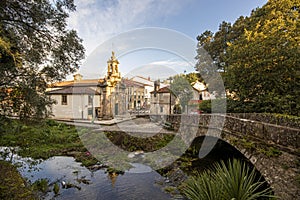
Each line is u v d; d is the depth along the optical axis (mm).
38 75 4266
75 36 4855
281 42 6500
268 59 6480
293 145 2900
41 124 4746
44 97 4516
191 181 3246
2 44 2777
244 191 2467
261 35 7469
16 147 7043
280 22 7281
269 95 6504
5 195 3605
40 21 4023
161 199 4215
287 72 6238
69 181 5098
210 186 2645
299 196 2492
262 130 3621
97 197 4293
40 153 7316
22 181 4391
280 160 3020
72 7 4539
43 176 5348
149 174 5672
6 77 3627
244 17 11703
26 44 4094
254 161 3521
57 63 4820
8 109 4051
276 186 2844
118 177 5473
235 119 4723
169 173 5695
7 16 3516
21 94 3939
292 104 5941
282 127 3156
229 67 8172
